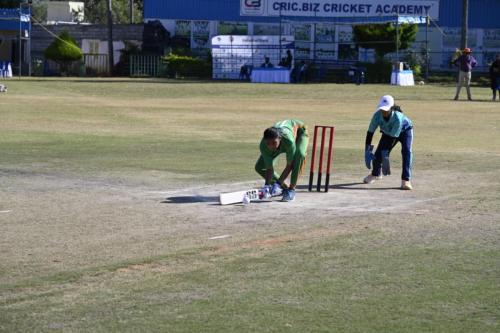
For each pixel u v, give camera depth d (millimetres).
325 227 13250
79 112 36125
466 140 27188
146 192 16438
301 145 15547
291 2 81500
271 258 11188
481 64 83562
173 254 11336
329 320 8703
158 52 82062
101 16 126562
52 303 9180
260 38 74625
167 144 25094
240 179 18156
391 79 66438
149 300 9305
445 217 14156
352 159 22078
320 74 72188
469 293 9680
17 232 12703
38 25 83250
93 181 17828
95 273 10352
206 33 82938
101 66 80625
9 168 19734
